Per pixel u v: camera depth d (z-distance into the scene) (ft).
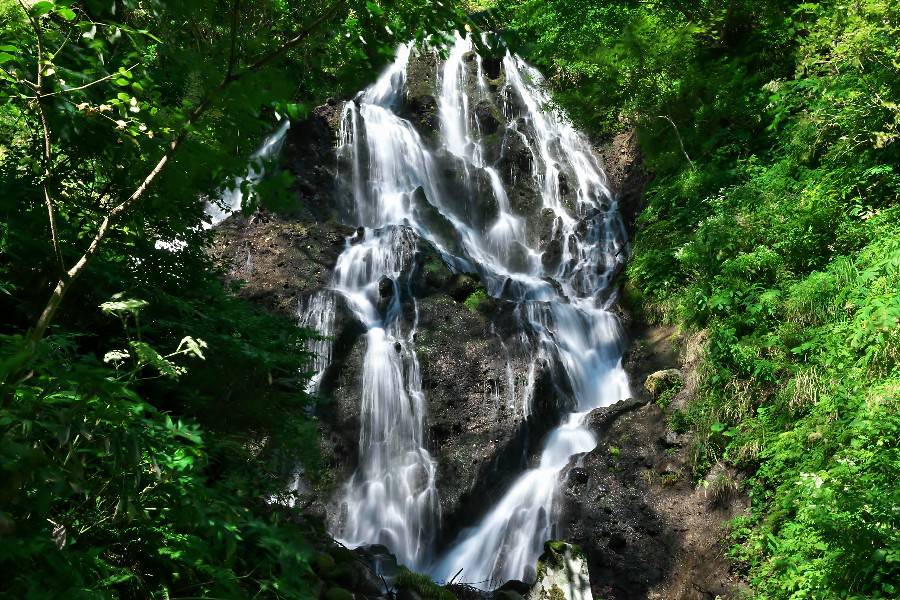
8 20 12.67
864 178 34.65
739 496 30.09
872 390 26.27
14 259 14.51
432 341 42.32
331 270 46.21
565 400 40.16
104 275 15.47
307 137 56.49
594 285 49.67
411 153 59.31
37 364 8.41
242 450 16.03
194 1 11.51
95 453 9.39
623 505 32.58
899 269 29.14
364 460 38.83
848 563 21.66
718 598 27.66
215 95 11.28
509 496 36.27
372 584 19.21
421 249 46.62
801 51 43.73
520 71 66.28
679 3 50.57
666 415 34.83
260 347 19.03
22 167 16.48
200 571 10.75
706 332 36.52
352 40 13.37
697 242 39.27
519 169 59.82
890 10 34.50
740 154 45.11
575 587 16.92
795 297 32.60
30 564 7.95
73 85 12.03
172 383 16.14
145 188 11.25
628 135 58.95
